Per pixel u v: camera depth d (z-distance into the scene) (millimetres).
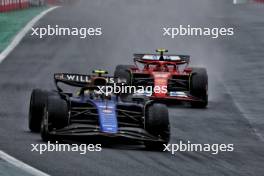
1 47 126062
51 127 54438
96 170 46062
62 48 128000
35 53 121250
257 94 92125
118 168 47219
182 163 51094
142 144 58219
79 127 54688
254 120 74438
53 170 45188
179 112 76500
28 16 167750
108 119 55469
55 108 54562
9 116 68062
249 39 148875
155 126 55812
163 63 83688
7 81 93688
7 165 44938
